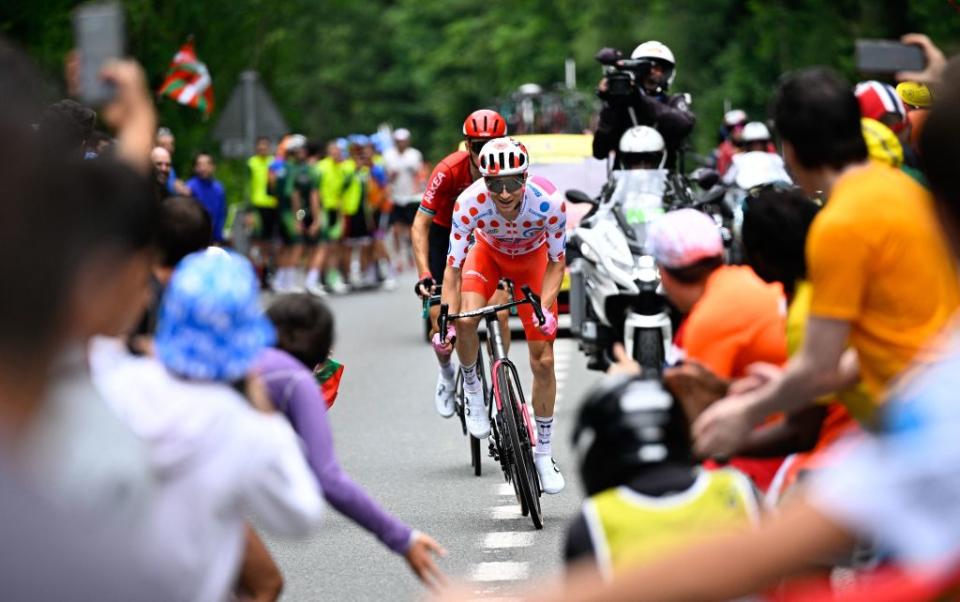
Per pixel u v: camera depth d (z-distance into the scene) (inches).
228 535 364.2
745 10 4795.8
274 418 372.5
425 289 1030.4
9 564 198.1
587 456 363.9
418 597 697.0
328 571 755.4
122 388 362.0
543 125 3521.2
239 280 372.5
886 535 214.5
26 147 205.2
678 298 528.4
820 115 434.9
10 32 2269.9
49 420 208.1
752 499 361.4
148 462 253.4
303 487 367.9
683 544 220.1
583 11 6314.0
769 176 1590.8
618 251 1305.4
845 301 419.8
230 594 523.8
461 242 948.6
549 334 903.1
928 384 228.7
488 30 7539.4
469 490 971.3
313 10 7071.9
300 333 512.4
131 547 207.9
